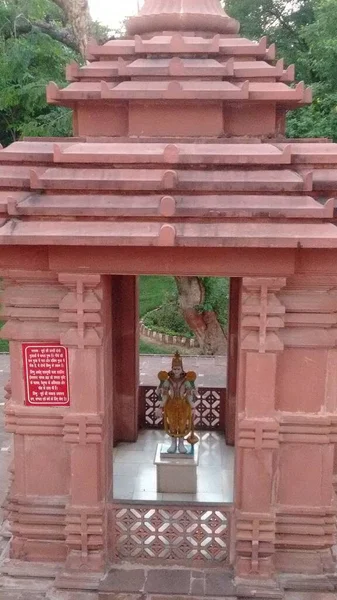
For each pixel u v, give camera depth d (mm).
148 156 4938
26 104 18984
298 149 5293
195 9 5855
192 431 6695
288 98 5254
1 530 6367
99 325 5207
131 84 5301
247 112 5465
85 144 5199
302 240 4527
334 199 4887
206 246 4617
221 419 8133
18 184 5066
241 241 4547
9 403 5488
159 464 6551
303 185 4781
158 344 16797
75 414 5309
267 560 5504
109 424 5703
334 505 5578
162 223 4758
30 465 5562
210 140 5273
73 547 5582
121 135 5535
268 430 5242
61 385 5391
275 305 5027
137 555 5684
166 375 6676
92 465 5395
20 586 5508
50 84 5375
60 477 5582
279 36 22328
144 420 8250
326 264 4930
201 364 13344
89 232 4684
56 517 5633
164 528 5902
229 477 6922
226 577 5504
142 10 6070
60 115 18219
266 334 5090
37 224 4793
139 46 5551
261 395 5199
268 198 4824
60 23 20406
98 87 5477
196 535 5605
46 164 5250
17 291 5266
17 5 17906
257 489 5371
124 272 4984
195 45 5516
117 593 5387
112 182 4848
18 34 18484
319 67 15648
